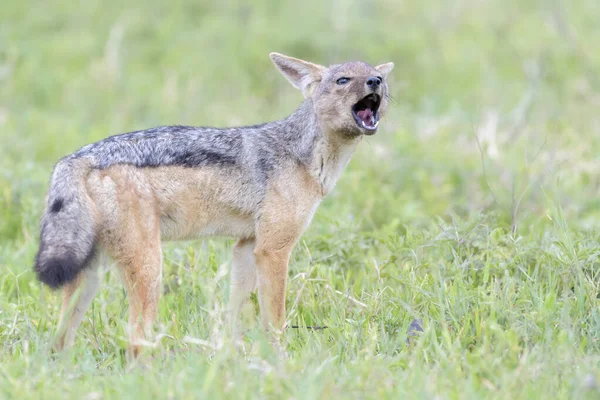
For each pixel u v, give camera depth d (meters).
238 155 10.95
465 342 9.69
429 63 25.81
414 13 29.33
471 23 28.72
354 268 12.44
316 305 11.12
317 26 27.30
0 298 11.38
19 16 27.05
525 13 29.61
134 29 26.75
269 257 10.96
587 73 24.70
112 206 9.99
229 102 23.39
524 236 12.52
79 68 24.83
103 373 9.16
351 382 8.40
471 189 16.62
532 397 8.19
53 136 19.47
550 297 10.24
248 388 8.15
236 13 28.30
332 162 11.46
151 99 23.22
